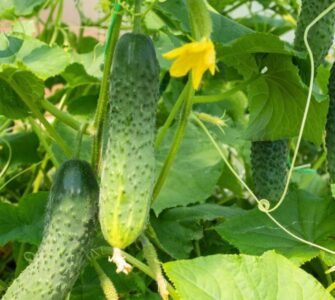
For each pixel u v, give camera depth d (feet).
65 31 2.93
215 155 2.49
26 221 2.27
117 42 1.62
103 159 1.63
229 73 2.97
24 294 1.67
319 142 2.17
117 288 2.22
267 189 2.23
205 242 2.53
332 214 2.18
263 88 2.17
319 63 2.08
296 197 2.25
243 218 2.18
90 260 1.87
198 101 2.02
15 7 2.49
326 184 3.08
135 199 1.54
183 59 1.27
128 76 1.56
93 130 1.79
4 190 2.84
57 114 1.92
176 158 2.46
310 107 2.09
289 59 2.01
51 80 3.17
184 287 1.73
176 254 2.28
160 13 2.39
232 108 2.97
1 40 1.92
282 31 3.45
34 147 2.64
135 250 2.40
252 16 3.38
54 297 1.68
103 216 1.55
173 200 2.31
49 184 2.76
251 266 1.81
